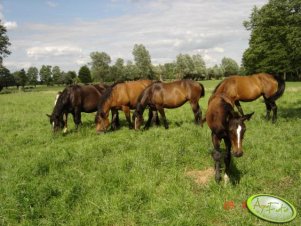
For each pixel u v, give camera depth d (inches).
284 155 297.0
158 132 408.5
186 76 616.7
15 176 260.5
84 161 305.3
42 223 199.5
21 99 1162.0
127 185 249.8
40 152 337.4
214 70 3868.1
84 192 235.1
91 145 355.3
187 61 3563.0
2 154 356.2
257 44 2112.5
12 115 673.0
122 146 347.9
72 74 4060.0
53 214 209.3
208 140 350.9
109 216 203.8
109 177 257.9
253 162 285.1
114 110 470.6
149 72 3085.6
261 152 307.3
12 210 207.0
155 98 433.4
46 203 221.0
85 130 470.9
